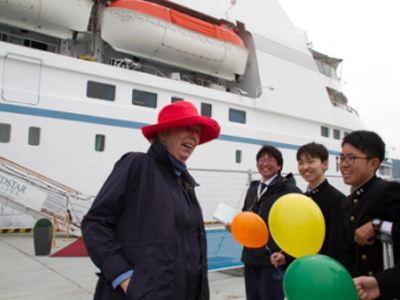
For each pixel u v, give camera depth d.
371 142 1.91
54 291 4.23
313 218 1.81
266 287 2.87
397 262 1.74
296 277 1.39
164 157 1.84
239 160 12.62
